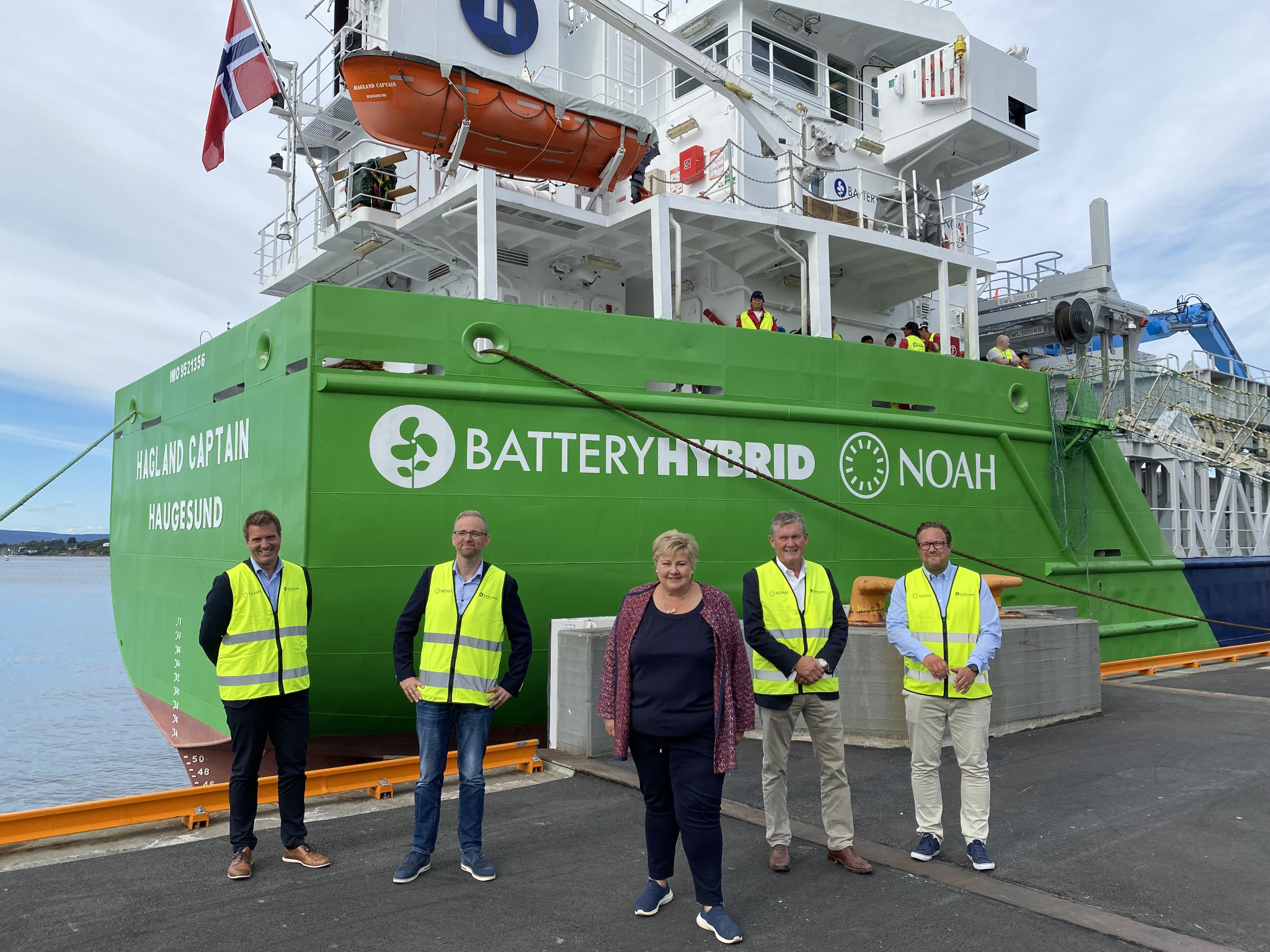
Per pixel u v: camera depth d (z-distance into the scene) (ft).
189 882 14.21
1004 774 20.95
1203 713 27.94
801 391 30.48
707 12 42.96
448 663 14.46
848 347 31.73
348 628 23.90
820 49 46.37
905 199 41.09
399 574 24.14
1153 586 42.75
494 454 25.35
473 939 12.22
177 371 32.63
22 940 12.13
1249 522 54.80
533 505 25.84
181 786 46.75
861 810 18.26
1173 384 53.67
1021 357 44.75
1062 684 26.61
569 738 22.93
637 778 20.15
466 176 31.68
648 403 27.43
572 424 26.45
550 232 34.14
